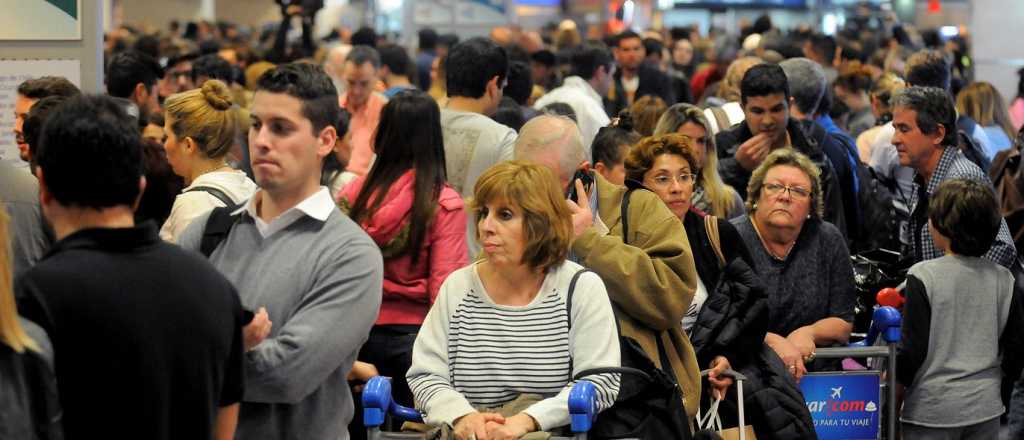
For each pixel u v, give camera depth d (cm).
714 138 1027
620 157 880
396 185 743
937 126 946
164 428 445
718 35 3331
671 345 689
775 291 839
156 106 1163
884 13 3822
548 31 3459
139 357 435
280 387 516
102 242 440
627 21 3859
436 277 745
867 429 808
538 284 617
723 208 929
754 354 770
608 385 596
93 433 434
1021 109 1709
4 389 402
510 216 600
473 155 927
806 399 802
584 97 1326
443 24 2917
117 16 4012
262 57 2091
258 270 537
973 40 2098
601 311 606
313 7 2141
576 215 675
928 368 813
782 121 1017
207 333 454
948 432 813
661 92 1767
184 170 734
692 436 661
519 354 607
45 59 937
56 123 439
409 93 759
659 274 664
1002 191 1012
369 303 538
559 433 609
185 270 454
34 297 427
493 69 959
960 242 809
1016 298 823
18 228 614
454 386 618
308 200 541
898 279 956
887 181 1178
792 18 4344
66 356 429
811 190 845
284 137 532
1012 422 839
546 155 720
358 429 784
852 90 1667
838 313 849
